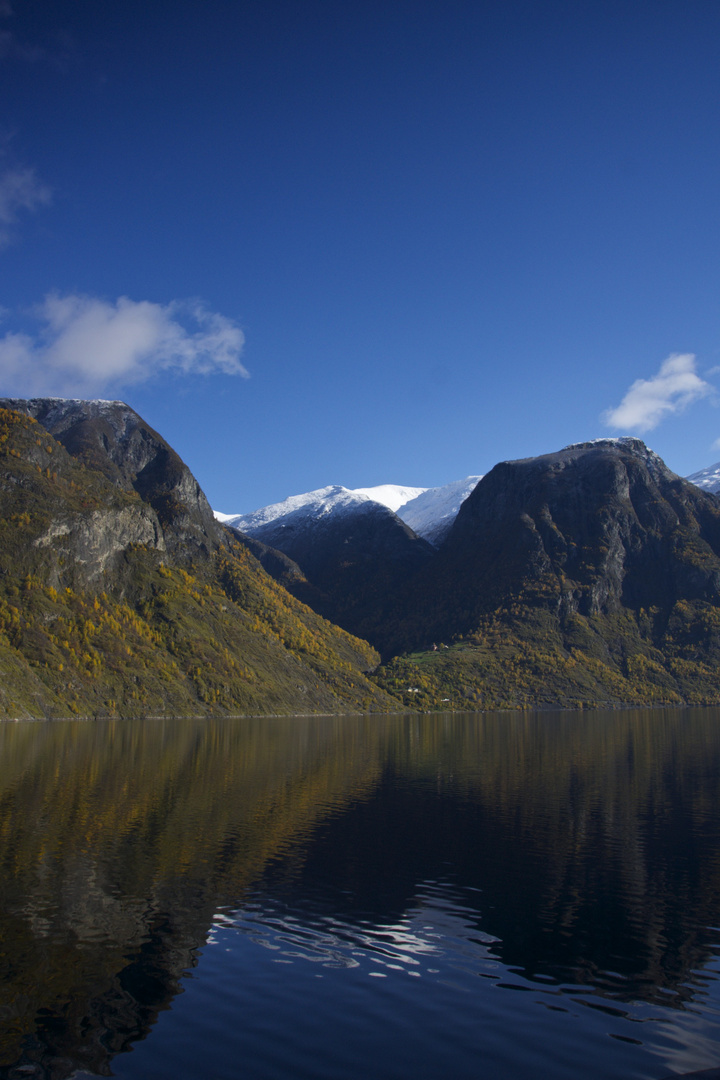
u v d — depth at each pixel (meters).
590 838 59.78
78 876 45.78
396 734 184.38
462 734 186.12
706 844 57.97
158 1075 24.44
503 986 31.62
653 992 31.25
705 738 171.38
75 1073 24.44
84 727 177.62
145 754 116.00
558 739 168.50
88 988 30.72
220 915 39.56
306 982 31.69
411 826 63.56
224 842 56.00
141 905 40.78
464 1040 27.11
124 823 61.88
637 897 43.75
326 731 192.75
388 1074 24.78
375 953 34.88
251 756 119.38
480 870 49.34
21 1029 27.34
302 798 77.50
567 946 36.00
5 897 41.44
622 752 135.62
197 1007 29.34
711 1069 25.39
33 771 91.62
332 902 42.06
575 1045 26.94
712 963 34.25
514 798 80.00
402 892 44.16
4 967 32.50
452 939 36.72
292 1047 26.41
